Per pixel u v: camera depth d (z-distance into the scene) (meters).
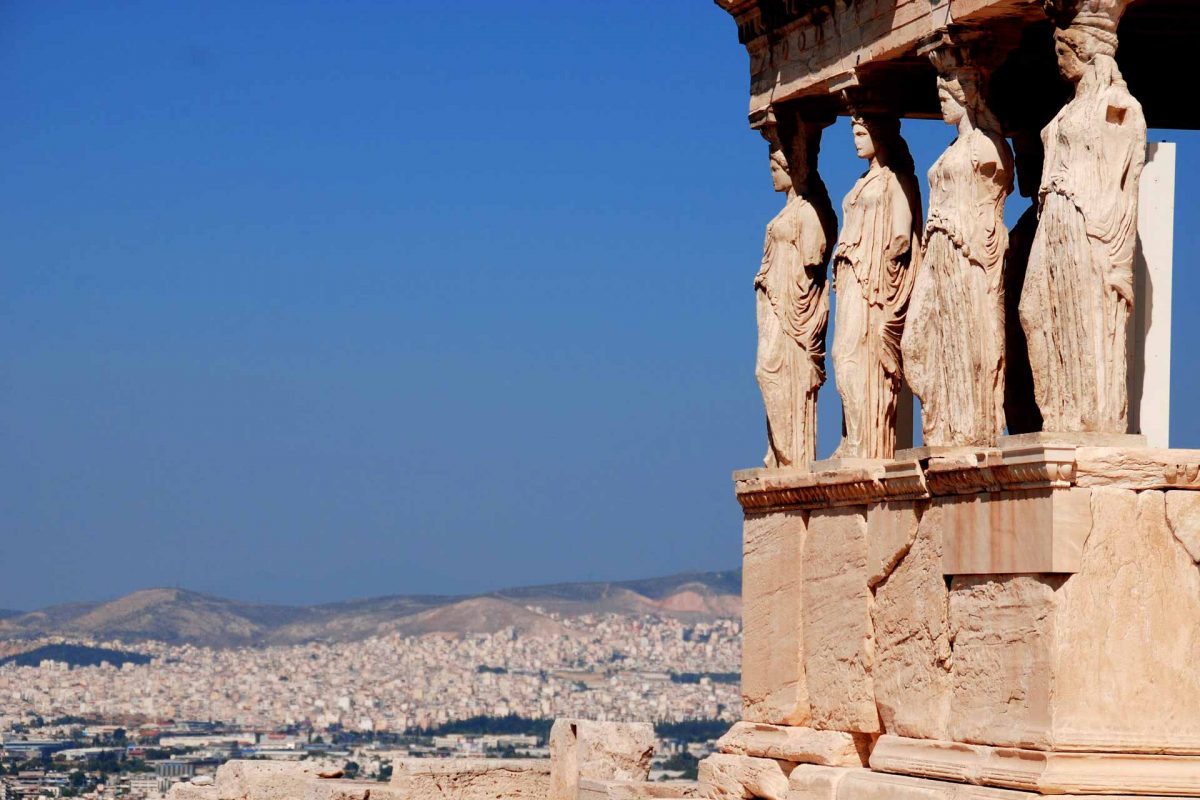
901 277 29.28
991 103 29.59
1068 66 24.89
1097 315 24.11
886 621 27.64
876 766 27.16
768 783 29.59
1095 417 24.11
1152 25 28.88
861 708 28.11
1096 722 23.72
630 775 36.56
